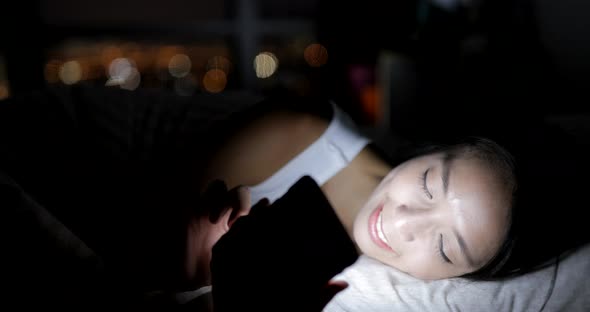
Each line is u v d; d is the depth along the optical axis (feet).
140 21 8.35
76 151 3.53
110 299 2.55
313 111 3.88
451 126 5.98
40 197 3.27
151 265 2.92
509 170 3.09
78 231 3.15
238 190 3.01
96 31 8.13
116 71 7.54
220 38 8.98
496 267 3.10
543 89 5.96
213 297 2.54
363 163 3.76
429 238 3.01
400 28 6.73
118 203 3.26
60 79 7.43
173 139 3.83
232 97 4.50
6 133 3.52
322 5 7.99
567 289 3.04
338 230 3.32
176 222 3.01
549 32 6.08
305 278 2.74
